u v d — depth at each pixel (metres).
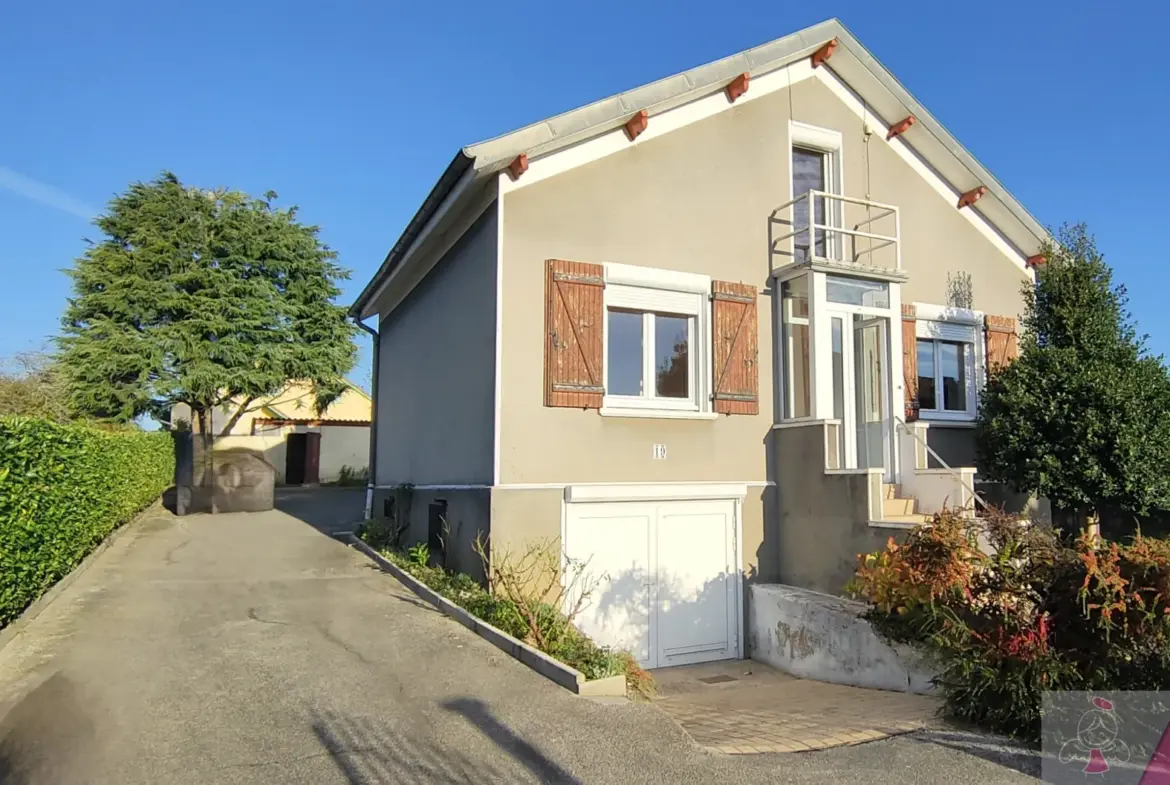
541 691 5.86
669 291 10.07
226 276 22.17
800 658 8.98
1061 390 9.91
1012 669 5.22
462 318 10.38
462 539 9.77
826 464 9.63
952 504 9.48
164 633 7.44
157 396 21.16
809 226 10.24
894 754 4.90
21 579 7.07
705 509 10.03
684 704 7.51
